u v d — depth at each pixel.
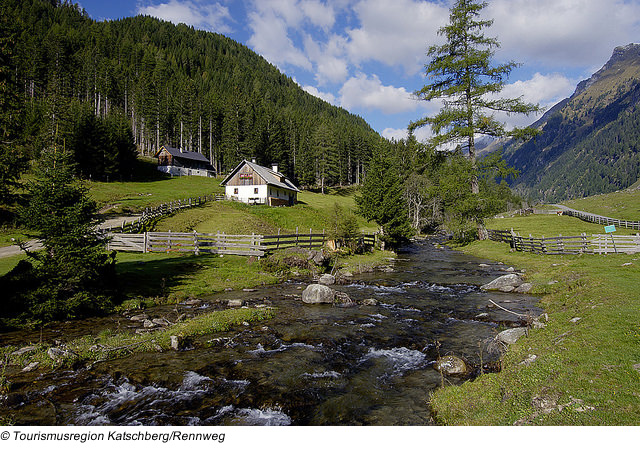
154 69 129.38
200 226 38.00
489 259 30.00
